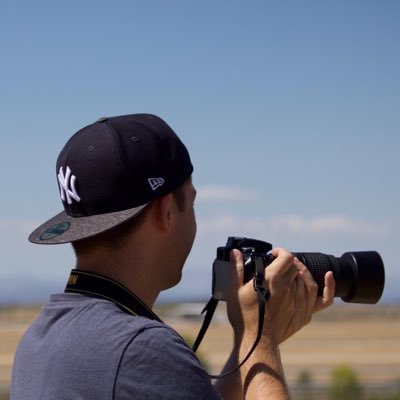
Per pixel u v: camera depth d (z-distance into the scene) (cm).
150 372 338
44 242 372
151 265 381
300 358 8738
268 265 419
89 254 377
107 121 389
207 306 432
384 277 446
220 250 432
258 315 405
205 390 344
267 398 383
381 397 3862
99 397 338
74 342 350
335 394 3953
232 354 405
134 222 375
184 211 391
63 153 390
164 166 380
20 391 362
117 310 361
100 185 372
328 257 445
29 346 369
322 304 433
